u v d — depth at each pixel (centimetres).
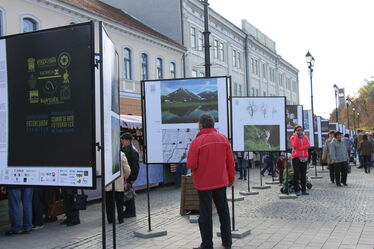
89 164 412
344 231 716
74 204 861
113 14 2700
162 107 762
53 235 779
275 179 1806
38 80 432
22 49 438
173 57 3145
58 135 423
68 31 421
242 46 4684
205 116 624
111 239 727
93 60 411
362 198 1113
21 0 1856
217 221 857
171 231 775
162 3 3316
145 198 1290
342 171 1448
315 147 2095
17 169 439
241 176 1845
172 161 758
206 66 1462
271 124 1184
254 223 809
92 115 411
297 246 625
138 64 2714
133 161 924
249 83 4781
